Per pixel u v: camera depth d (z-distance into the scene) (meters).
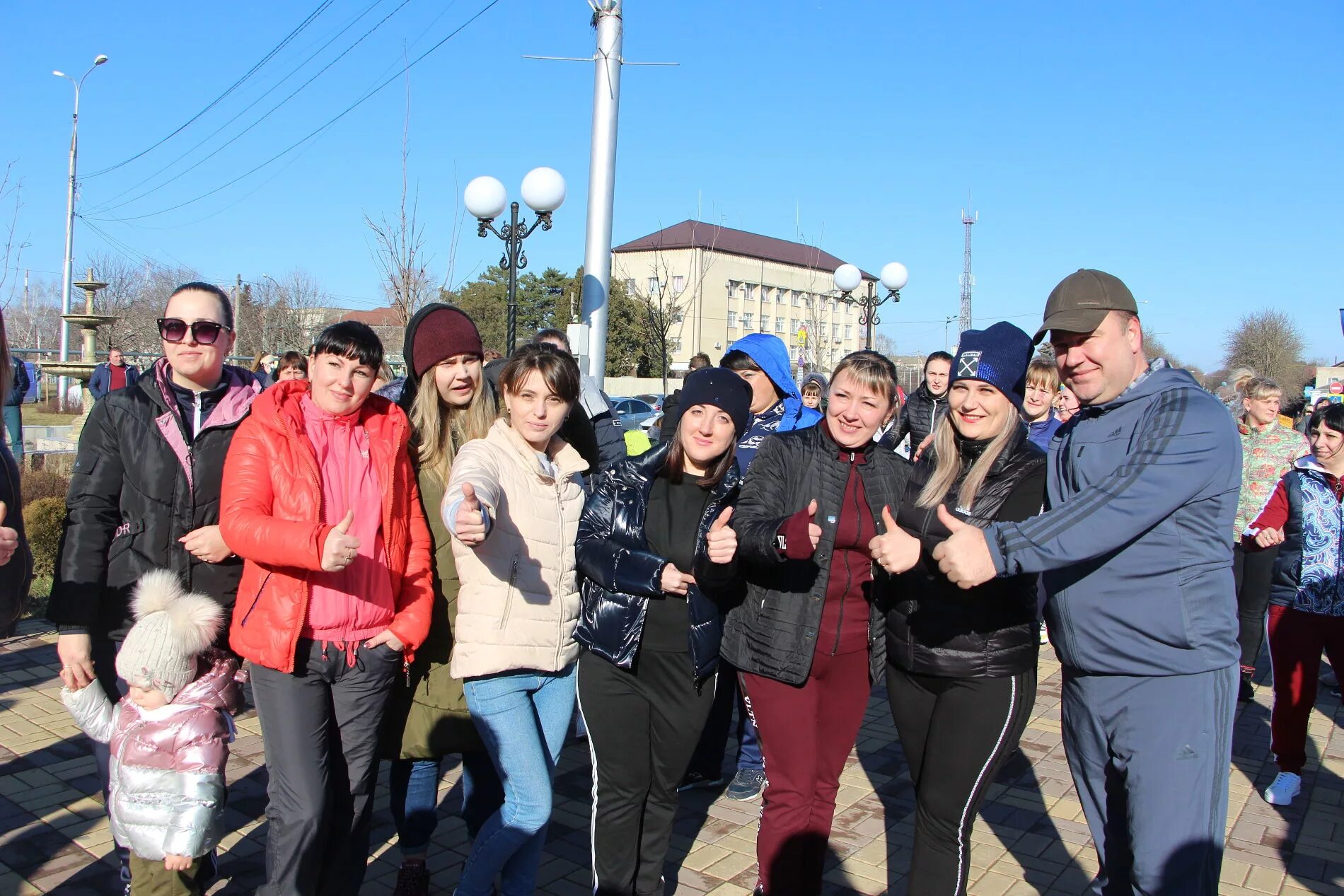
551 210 10.05
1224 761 2.69
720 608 3.34
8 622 2.88
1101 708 2.79
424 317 3.47
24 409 29.59
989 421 3.04
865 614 3.32
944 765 2.92
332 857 3.06
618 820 3.16
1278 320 56.09
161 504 3.12
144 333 37.97
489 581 3.08
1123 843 2.88
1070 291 2.77
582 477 3.96
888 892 3.66
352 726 3.03
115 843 3.31
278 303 41.12
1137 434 2.67
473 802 3.57
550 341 5.31
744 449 4.70
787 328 73.88
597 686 3.16
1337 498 4.56
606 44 8.60
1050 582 2.86
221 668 3.05
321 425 3.05
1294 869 3.97
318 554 2.63
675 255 66.06
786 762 3.21
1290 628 4.64
